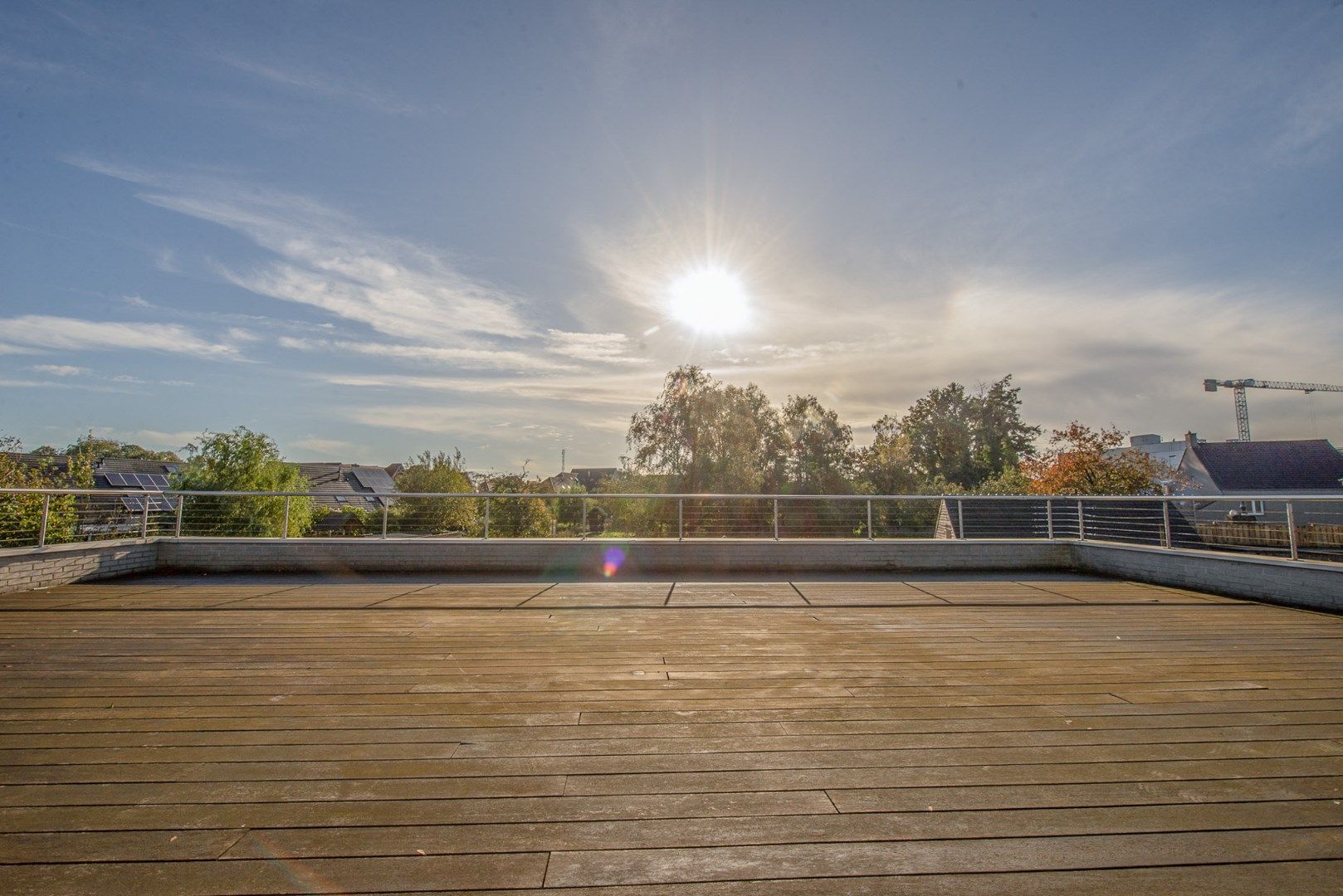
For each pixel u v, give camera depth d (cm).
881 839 200
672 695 345
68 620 543
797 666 403
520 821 212
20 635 486
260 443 1781
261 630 507
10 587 658
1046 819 212
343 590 704
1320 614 572
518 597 659
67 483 1349
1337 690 351
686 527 1032
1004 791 233
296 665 403
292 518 1223
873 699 338
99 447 3450
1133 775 246
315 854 192
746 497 868
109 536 844
